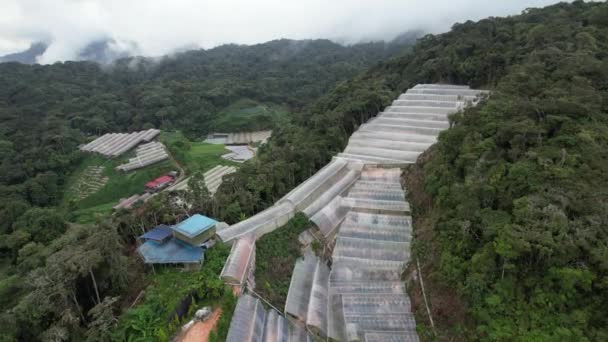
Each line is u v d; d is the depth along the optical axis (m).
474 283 22.42
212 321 24.73
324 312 28.27
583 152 26.84
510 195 25.61
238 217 38.16
